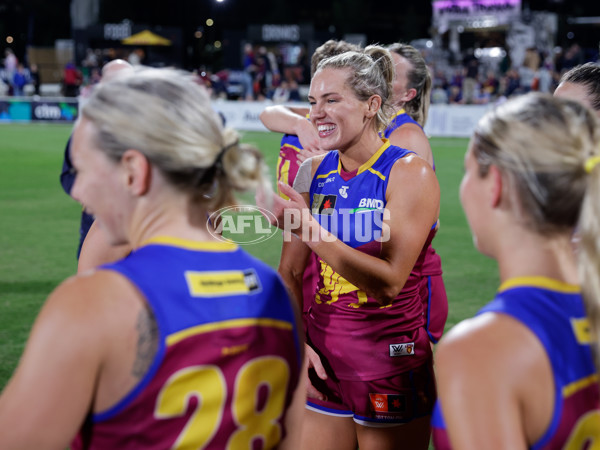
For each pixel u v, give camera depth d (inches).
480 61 1019.9
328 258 78.4
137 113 45.4
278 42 1061.8
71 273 228.5
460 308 192.9
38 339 41.8
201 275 47.0
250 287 50.0
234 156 48.2
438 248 269.0
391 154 86.3
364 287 81.5
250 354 48.8
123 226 48.7
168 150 45.6
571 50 881.5
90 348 41.7
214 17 1357.0
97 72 932.0
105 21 1268.5
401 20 1533.0
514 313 42.7
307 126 116.0
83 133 47.0
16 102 865.5
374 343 88.1
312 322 93.8
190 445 45.5
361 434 91.7
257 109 780.6
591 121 45.9
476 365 40.8
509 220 45.6
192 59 1122.0
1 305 191.6
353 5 1443.2
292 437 55.4
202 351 45.6
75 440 46.0
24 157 541.6
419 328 92.0
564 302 44.4
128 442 44.2
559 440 42.3
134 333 43.0
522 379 40.8
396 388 88.9
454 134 756.6
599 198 42.8
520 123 44.8
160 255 46.1
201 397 45.7
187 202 48.4
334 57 87.0
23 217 323.0
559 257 45.6
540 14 997.2
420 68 120.0
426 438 94.3
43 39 1419.8
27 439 41.3
